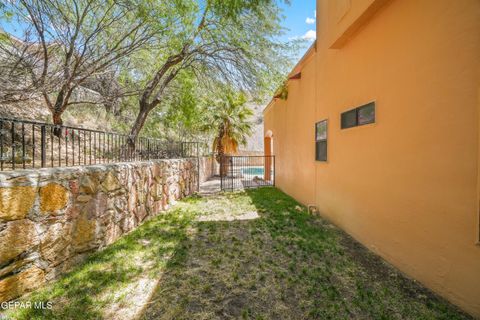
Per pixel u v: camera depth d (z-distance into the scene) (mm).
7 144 4586
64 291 2422
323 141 5191
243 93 8094
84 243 3145
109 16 4520
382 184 3232
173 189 7043
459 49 2135
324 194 5188
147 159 6070
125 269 2916
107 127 8266
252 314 2172
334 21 4129
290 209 6125
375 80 3342
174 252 3447
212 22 6348
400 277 2770
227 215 5590
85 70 4383
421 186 2574
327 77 4906
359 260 3219
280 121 9445
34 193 2404
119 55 4723
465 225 2109
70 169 2914
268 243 3812
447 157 2264
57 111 5043
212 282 2680
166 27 4898
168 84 8695
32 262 2381
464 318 2062
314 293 2482
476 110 2002
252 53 6801
